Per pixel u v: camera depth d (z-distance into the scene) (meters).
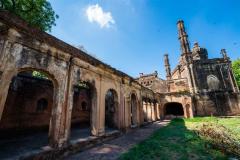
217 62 32.53
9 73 5.61
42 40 6.89
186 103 27.83
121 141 10.16
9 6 13.11
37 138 10.27
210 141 8.83
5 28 5.63
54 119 7.10
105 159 6.70
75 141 8.00
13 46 5.84
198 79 32.44
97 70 10.60
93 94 10.27
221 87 30.98
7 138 10.28
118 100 13.00
